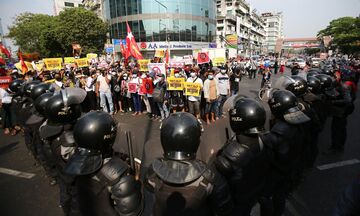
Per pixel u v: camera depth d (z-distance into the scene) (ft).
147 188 6.03
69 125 8.27
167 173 5.07
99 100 32.71
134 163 7.25
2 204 12.13
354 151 17.13
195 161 5.36
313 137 11.96
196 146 5.39
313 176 13.74
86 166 5.49
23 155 18.53
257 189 7.53
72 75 38.27
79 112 8.56
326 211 10.82
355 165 15.02
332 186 12.71
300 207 11.09
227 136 8.05
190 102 25.59
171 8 142.51
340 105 15.99
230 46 152.87
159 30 143.54
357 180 4.25
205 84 25.05
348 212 4.11
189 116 5.69
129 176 5.79
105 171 5.55
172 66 43.45
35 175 15.16
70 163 5.70
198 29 154.81
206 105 25.49
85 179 5.70
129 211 5.40
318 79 14.89
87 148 5.79
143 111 32.58
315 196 11.87
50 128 8.18
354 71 41.86
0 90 23.31
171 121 5.45
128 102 32.78
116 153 7.18
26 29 146.30
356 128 22.65
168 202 5.26
